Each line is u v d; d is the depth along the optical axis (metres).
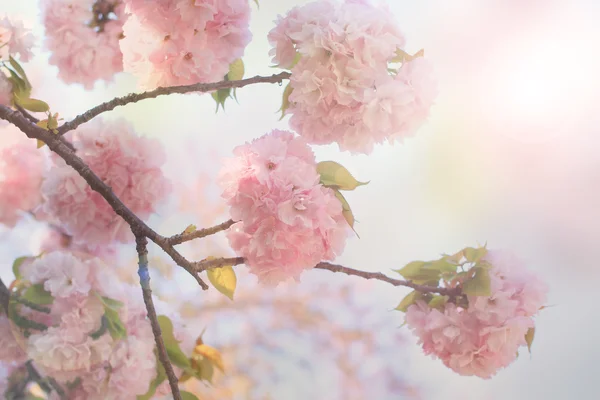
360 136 1.58
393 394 1.83
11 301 1.62
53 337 1.61
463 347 1.65
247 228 1.54
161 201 1.70
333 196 1.56
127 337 1.63
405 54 1.59
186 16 1.58
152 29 1.59
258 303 1.85
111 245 1.72
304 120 1.59
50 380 1.62
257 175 1.53
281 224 1.53
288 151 1.56
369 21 1.56
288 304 1.85
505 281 1.66
